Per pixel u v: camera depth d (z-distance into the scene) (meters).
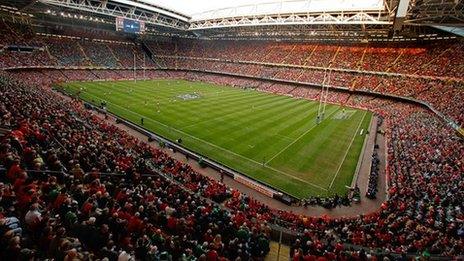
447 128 40.91
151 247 8.75
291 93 78.75
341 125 48.00
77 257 6.48
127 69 92.19
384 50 78.62
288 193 25.33
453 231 16.80
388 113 58.97
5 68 62.38
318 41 92.50
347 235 16.86
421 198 21.80
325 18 65.12
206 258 9.49
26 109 22.47
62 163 14.21
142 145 29.73
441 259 13.02
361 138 41.38
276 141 37.62
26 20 77.12
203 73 103.12
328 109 60.62
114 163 17.33
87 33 91.00
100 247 8.43
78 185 11.13
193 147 33.81
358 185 27.56
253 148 34.66
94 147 18.69
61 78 71.19
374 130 46.47
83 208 9.88
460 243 15.08
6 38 70.19
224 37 107.94
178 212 13.68
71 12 74.06
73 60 80.94
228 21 85.44
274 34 91.62
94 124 32.12
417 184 23.98
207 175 27.78
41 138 15.88
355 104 67.06
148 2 78.81
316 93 76.38
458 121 40.16
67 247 6.87
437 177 24.86
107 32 96.00
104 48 93.69
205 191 20.91
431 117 49.78
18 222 7.64
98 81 75.06
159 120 43.03
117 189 13.43
